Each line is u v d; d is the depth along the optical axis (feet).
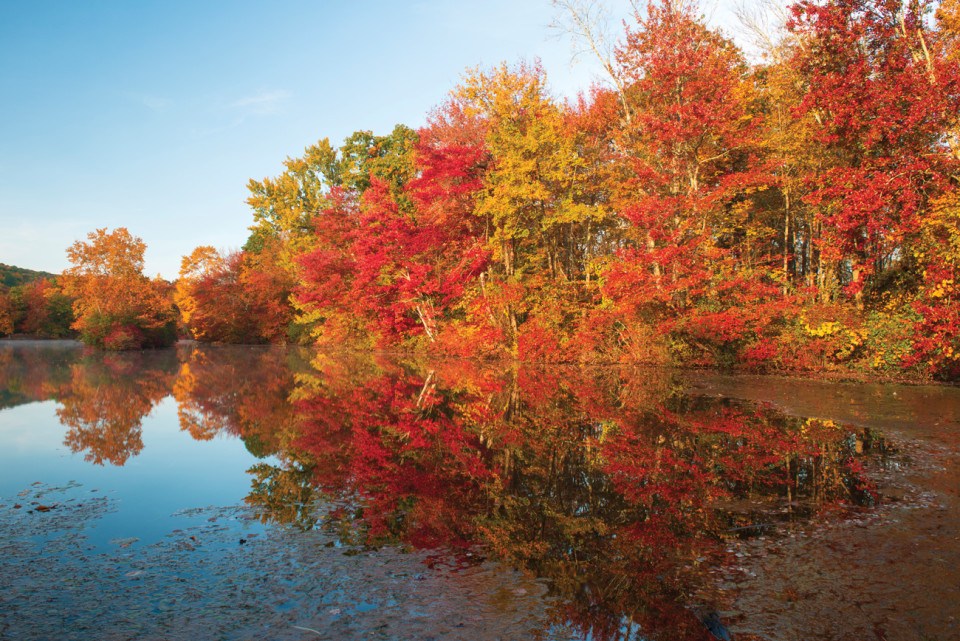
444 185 85.05
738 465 21.27
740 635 9.41
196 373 68.33
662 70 59.77
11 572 12.09
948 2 48.83
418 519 15.81
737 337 55.47
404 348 110.93
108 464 22.99
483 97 81.35
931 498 16.75
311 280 120.57
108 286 142.72
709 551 13.21
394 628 9.66
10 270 361.30
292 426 31.65
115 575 11.93
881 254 56.90
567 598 10.85
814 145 60.49
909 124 45.37
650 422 30.55
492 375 58.90
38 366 81.46
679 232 59.52
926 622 9.75
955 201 41.65
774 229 75.41
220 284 176.96
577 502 17.40
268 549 13.48
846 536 13.88
